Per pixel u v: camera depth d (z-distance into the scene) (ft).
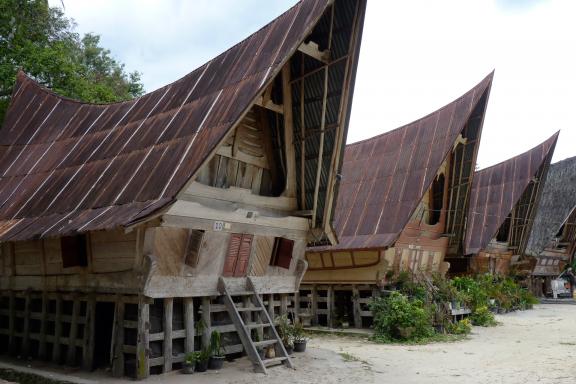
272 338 36.14
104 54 115.65
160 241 30.66
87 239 33.45
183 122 34.91
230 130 29.48
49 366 34.91
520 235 91.66
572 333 55.62
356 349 44.96
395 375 33.63
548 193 110.01
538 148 88.69
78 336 34.78
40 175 42.27
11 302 39.60
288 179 39.47
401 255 59.77
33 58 65.82
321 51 34.76
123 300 31.53
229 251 35.35
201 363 32.01
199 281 33.53
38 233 31.35
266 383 29.94
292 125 38.22
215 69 39.11
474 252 80.33
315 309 60.18
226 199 35.22
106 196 32.76
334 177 38.27
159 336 30.78
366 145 73.61
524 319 70.23
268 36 36.09
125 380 29.84
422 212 65.57
